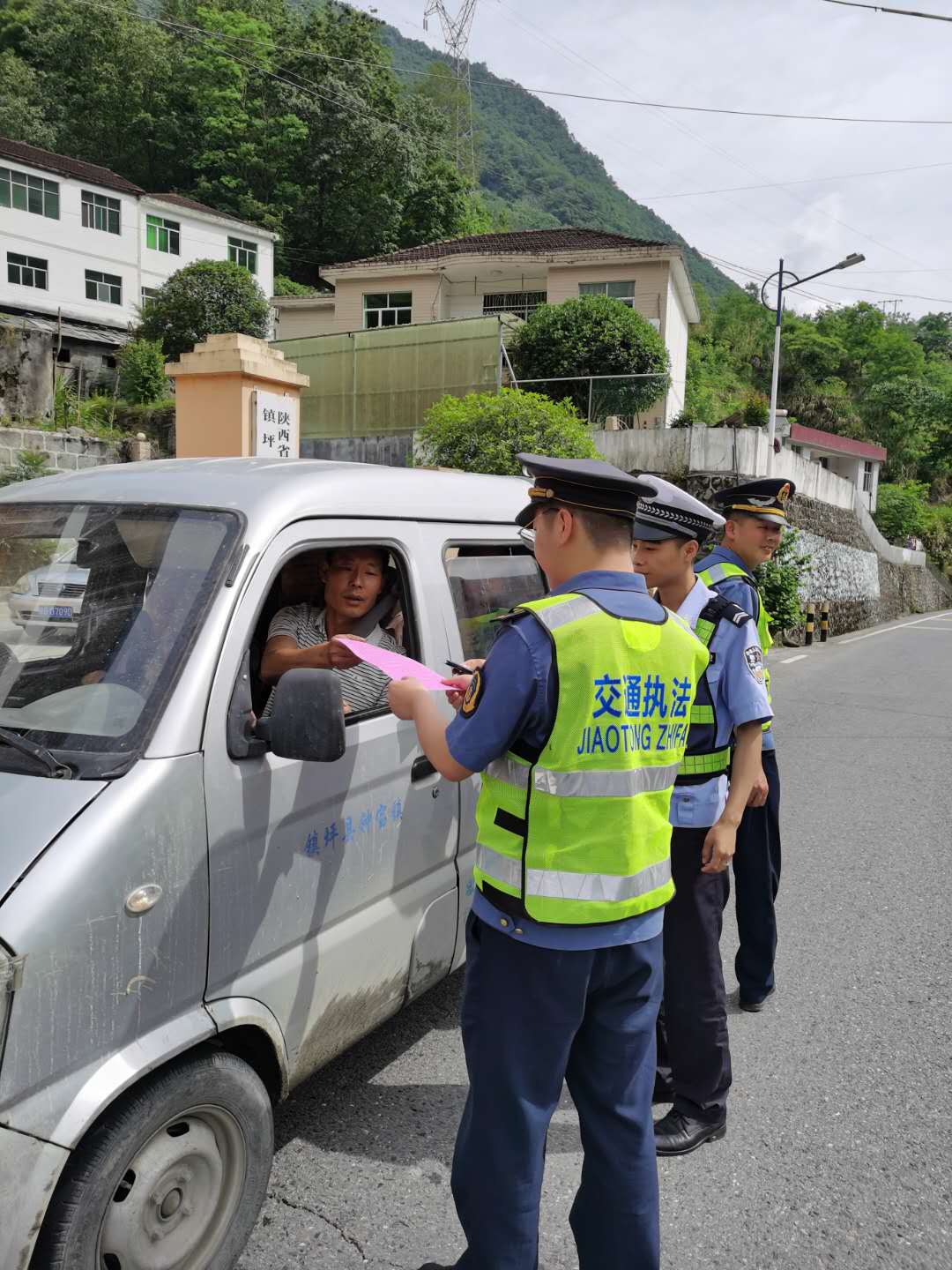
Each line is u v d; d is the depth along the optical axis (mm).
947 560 43625
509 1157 1835
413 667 2006
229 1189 2107
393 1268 2268
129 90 46406
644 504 2715
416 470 3076
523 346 21344
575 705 1750
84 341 29672
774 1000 3750
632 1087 1924
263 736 2123
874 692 11609
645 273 26000
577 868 1787
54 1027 1653
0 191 32406
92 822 1754
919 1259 2391
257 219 45500
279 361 9570
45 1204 1629
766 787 3320
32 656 2143
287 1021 2242
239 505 2307
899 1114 3012
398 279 27781
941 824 6102
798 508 19703
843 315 61938
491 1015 1837
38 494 2551
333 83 46344
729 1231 2473
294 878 2225
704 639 2684
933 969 4031
